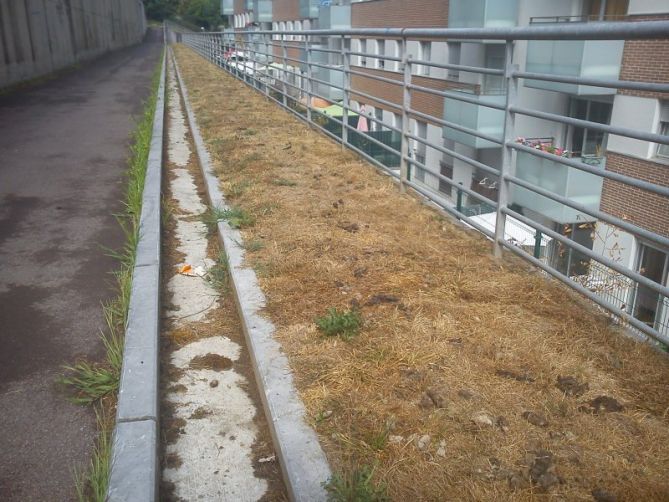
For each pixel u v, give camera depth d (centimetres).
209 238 539
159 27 11444
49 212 629
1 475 262
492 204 470
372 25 2664
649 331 333
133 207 588
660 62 1159
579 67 1330
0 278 461
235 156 793
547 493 233
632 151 1242
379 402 285
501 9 1702
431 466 246
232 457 273
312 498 230
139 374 305
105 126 1183
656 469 246
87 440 284
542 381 302
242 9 7556
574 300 393
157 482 248
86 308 412
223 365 341
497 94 1664
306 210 566
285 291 397
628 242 1229
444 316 365
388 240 492
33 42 2273
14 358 351
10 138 1046
